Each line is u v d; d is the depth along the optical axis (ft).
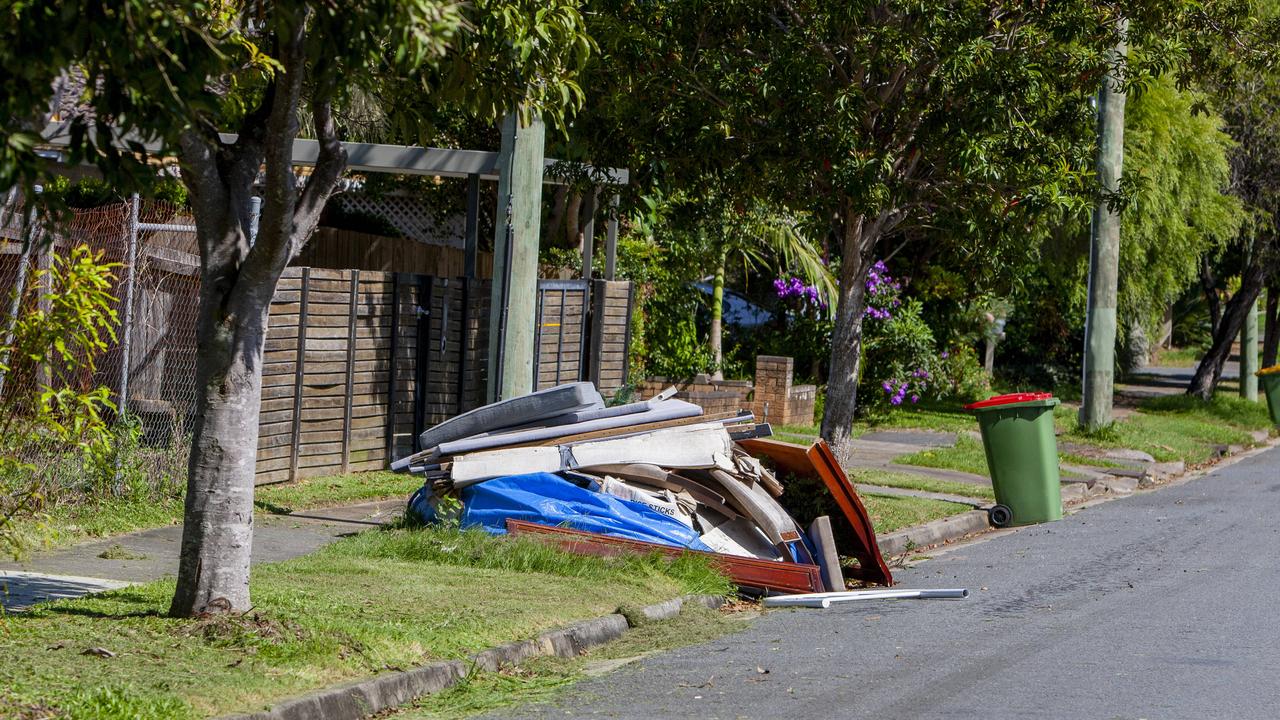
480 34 35.94
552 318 78.95
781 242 111.45
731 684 34.81
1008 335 158.10
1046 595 49.52
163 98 25.50
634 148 63.67
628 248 101.04
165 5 25.26
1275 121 138.10
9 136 22.99
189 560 34.96
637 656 38.40
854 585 53.36
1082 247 134.72
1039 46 61.26
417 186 107.86
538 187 60.34
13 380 34.32
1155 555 59.57
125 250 58.13
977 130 58.65
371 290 69.15
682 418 53.67
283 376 64.59
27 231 25.25
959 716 31.45
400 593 41.29
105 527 50.78
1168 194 130.31
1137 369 231.50
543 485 50.88
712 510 52.80
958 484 80.64
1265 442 130.00
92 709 26.63
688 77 60.70
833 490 53.06
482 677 34.88
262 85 45.37
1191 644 40.11
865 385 116.06
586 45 37.09
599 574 45.85
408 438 72.38
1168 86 127.54
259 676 30.45
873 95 61.77
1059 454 98.32
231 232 34.37
